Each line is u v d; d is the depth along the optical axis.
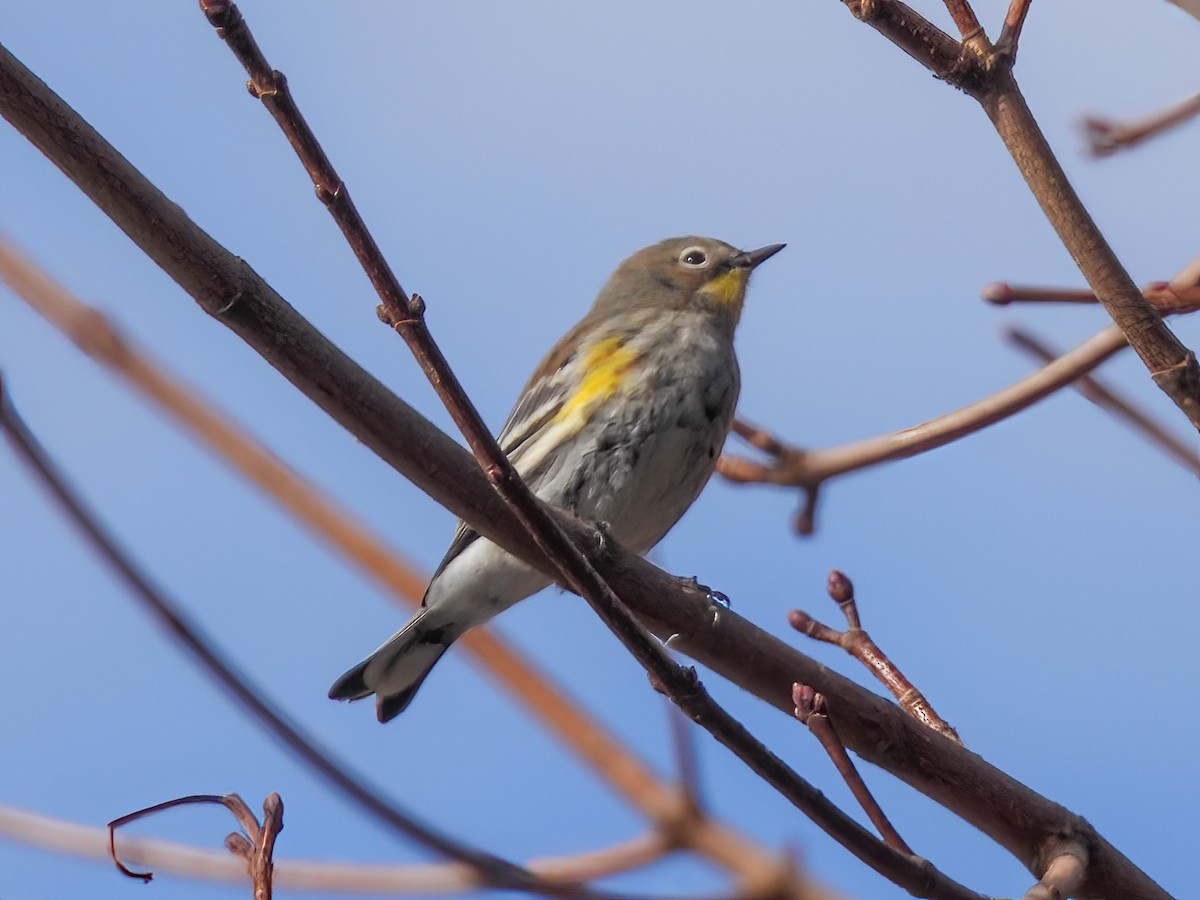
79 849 7.72
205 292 7.91
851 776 7.48
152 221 7.73
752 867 7.17
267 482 8.88
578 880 7.21
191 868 7.68
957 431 10.34
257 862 7.00
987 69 7.30
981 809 9.15
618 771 7.43
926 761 9.23
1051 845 9.06
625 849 7.23
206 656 6.90
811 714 7.55
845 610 10.16
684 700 7.16
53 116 7.48
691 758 7.35
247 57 6.68
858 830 7.18
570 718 7.73
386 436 8.42
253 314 8.04
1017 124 7.30
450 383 7.33
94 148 7.55
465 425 7.38
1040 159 7.32
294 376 8.22
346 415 8.37
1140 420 9.55
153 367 8.78
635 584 9.33
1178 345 7.30
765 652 9.44
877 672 9.91
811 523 10.87
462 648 8.06
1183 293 8.29
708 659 9.52
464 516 8.79
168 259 7.82
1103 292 7.36
